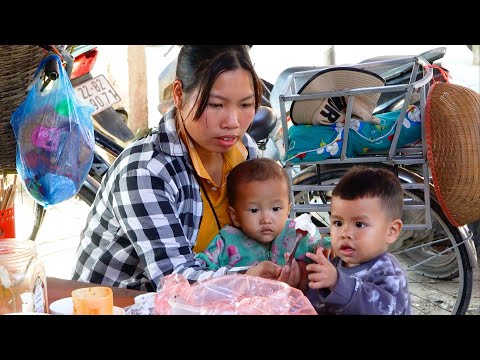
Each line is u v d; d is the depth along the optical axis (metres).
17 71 1.62
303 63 6.52
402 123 2.29
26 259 1.18
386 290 1.44
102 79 2.73
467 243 2.54
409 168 2.57
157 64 5.80
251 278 1.19
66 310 1.23
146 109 4.64
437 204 2.52
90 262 1.86
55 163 1.68
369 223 1.48
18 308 1.17
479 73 6.02
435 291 3.08
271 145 3.08
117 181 1.68
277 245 1.80
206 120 1.61
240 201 1.77
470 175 2.25
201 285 1.17
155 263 1.62
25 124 1.65
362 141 2.36
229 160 1.88
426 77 2.23
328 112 2.36
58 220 4.10
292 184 2.65
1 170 1.80
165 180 1.68
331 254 1.61
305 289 1.51
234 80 1.57
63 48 1.98
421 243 2.76
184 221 1.76
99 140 2.55
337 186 1.54
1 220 1.94
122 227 1.70
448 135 2.25
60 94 1.66
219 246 1.78
